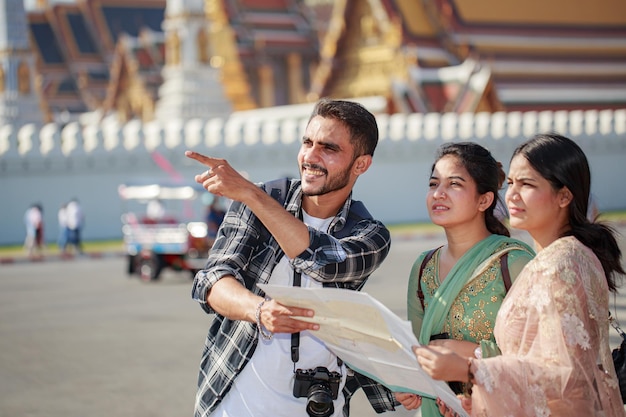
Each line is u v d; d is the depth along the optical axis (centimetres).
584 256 392
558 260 387
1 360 1132
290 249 409
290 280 432
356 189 3625
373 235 433
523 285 395
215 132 3428
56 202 3316
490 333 438
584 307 385
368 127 430
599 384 385
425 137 3675
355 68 4834
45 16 8062
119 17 8012
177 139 3394
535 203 421
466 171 447
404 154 3672
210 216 2000
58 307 1596
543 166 416
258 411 428
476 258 441
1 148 3275
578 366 379
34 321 1440
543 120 3806
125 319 1436
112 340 1252
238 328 431
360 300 374
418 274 471
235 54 5200
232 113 4366
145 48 6125
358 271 423
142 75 6028
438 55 4734
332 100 434
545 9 4938
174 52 4256
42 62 7956
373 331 387
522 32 4872
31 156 3291
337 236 440
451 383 437
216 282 421
